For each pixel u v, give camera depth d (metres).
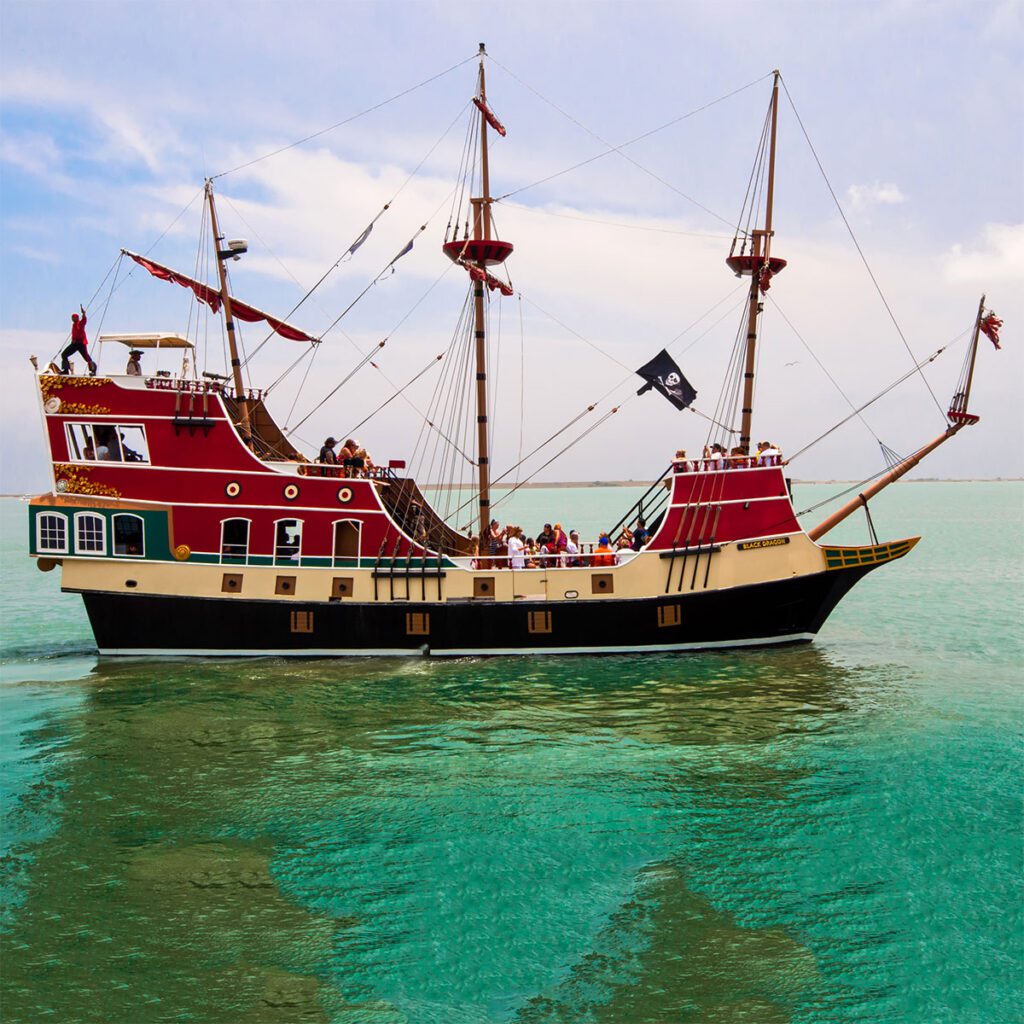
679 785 19.95
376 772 20.84
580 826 17.89
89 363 30.89
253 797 19.41
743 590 31.50
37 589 57.81
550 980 13.10
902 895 15.21
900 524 133.88
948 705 25.98
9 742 23.02
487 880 15.83
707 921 14.54
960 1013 12.33
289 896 15.32
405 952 13.77
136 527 30.72
